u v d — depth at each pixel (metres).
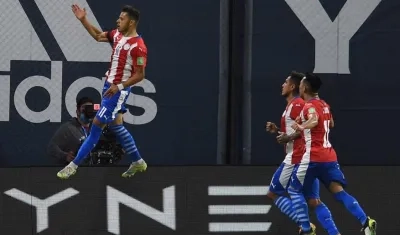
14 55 35.16
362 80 36.09
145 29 35.50
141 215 33.28
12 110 35.19
